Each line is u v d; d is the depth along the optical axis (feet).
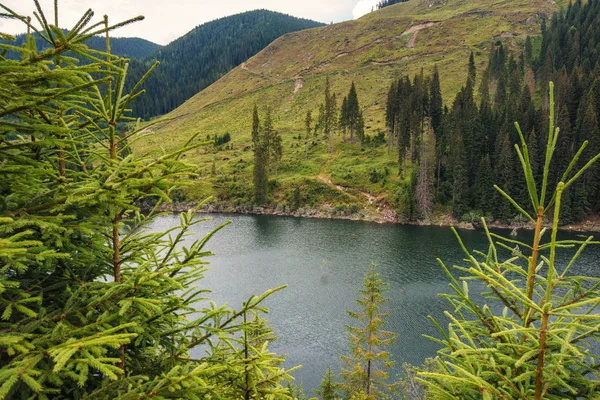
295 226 222.69
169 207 275.59
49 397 11.96
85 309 11.48
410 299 114.93
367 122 405.59
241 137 436.35
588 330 11.56
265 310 14.43
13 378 7.84
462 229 212.84
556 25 435.94
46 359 10.17
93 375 12.80
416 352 86.53
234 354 17.49
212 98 640.17
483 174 229.86
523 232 202.39
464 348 11.64
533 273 11.58
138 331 12.61
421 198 232.73
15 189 11.26
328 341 94.07
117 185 10.92
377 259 156.25
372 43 619.67
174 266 14.10
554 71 349.00
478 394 11.91
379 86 493.77
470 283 124.26
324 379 64.34
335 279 134.82
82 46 9.18
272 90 574.97
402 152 271.49
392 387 59.11
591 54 360.69
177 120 580.71
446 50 540.52
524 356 9.94
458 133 250.98
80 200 10.78
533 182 11.13
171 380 11.02
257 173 274.77
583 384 10.85
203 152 387.96
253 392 15.79
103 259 14.48
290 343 93.40
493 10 611.06
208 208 274.77
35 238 11.87
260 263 153.89
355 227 218.18
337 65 597.93
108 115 13.69
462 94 310.04
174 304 13.74
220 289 126.21
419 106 314.76
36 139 12.76
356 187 270.26
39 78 8.66
